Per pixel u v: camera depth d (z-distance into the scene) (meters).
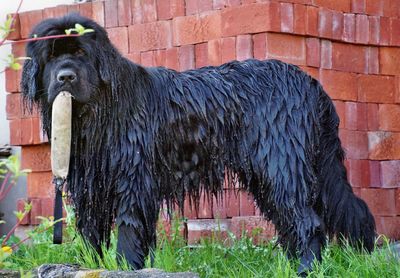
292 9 7.63
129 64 6.12
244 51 7.64
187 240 8.02
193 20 8.06
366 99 8.24
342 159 6.84
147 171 6.04
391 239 8.27
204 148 6.36
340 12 8.05
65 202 7.78
